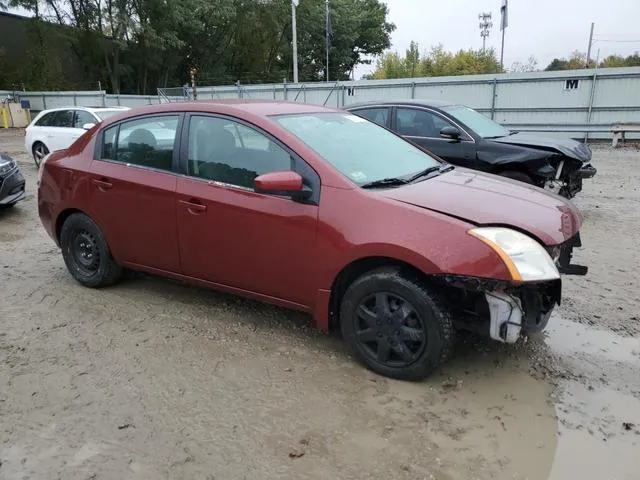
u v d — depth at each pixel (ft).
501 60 143.64
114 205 14.69
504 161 24.12
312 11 148.66
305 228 11.50
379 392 10.78
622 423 9.86
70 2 125.18
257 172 12.32
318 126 13.35
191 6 126.21
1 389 10.88
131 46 130.21
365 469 8.64
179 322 13.93
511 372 11.55
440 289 10.66
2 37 133.18
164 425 9.73
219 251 12.91
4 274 17.71
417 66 161.89
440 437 9.44
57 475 8.50
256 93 88.74
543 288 10.88
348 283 11.83
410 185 12.02
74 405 10.34
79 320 14.07
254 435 9.45
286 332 13.38
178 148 13.60
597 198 31.12
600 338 13.19
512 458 8.93
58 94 108.47
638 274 17.72
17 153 57.47
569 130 61.93
